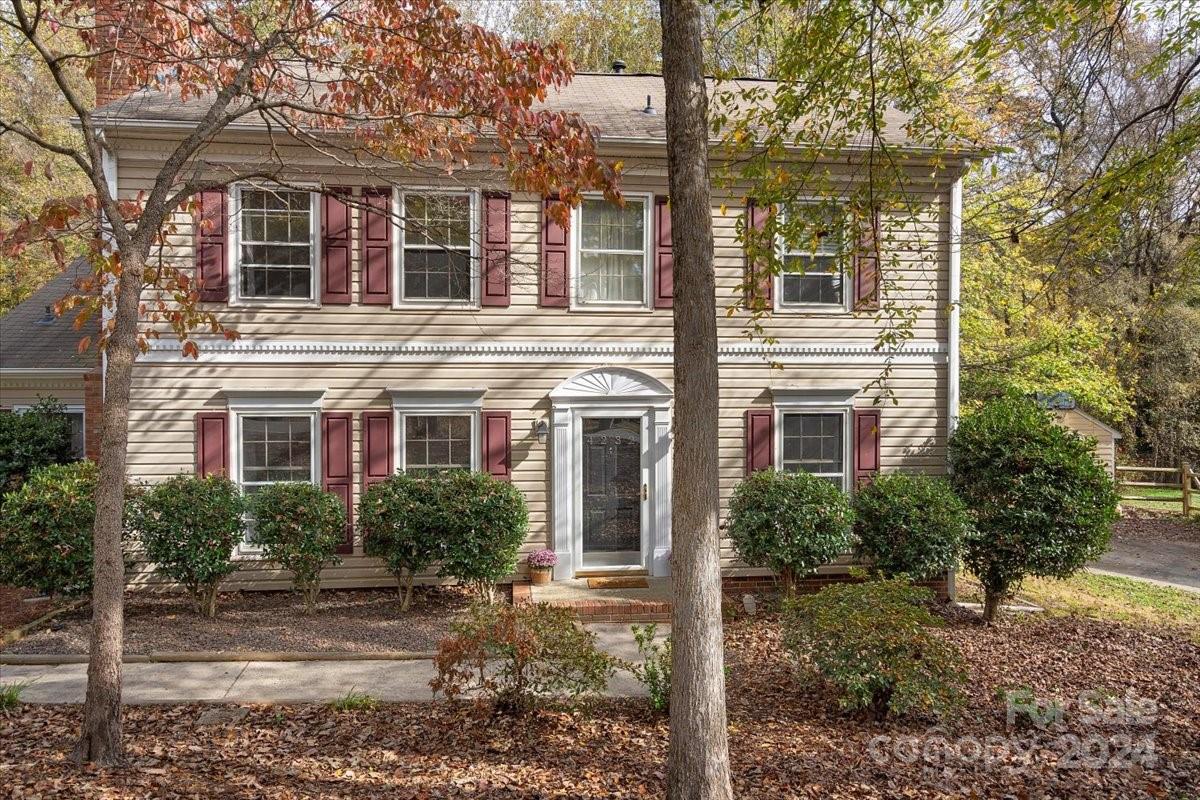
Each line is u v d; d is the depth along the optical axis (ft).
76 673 27.25
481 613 24.02
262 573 37.32
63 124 67.05
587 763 20.67
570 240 39.29
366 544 35.55
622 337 39.70
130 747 21.12
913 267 40.93
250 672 27.84
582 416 39.60
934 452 41.27
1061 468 35.50
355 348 37.83
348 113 30.58
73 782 18.57
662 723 23.65
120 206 26.27
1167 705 26.32
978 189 54.24
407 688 26.37
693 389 17.21
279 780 19.25
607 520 40.14
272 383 37.29
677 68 17.40
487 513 34.99
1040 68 32.53
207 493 33.94
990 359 61.62
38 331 49.88
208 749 21.21
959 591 42.80
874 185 29.94
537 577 38.63
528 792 18.88
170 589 36.83
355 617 34.30
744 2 25.25
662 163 39.34
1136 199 25.80
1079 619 37.76
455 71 26.45
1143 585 45.39
